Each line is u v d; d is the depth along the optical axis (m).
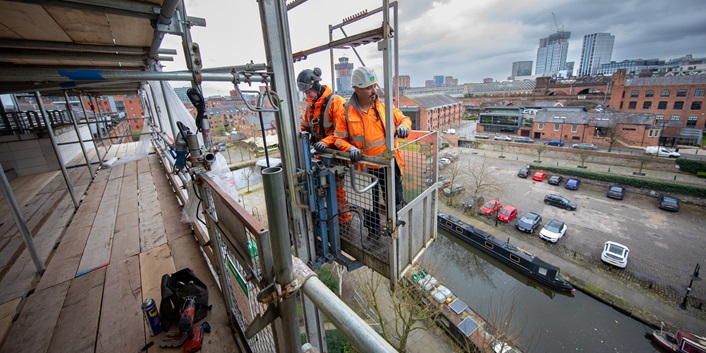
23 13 1.67
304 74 2.61
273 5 2.16
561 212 16.97
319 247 2.73
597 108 34.72
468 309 10.38
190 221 2.94
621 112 30.72
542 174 21.55
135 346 1.74
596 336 9.77
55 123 8.09
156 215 3.63
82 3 1.58
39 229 3.44
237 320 1.76
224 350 1.70
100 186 5.09
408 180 2.77
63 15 1.81
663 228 14.90
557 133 30.61
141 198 4.30
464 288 12.34
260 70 2.21
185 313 1.75
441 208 18.03
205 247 2.51
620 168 22.22
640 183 18.86
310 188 2.42
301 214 2.59
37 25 1.93
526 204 18.09
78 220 3.63
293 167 2.46
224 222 1.32
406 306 9.38
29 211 4.14
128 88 6.32
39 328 1.91
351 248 2.59
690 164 19.95
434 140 2.47
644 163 21.77
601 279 11.74
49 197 4.74
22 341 1.81
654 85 30.17
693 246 13.34
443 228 16.06
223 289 1.87
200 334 1.77
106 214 3.77
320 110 2.62
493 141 29.66
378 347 0.54
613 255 12.30
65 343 1.78
